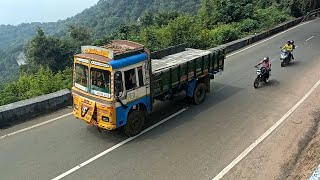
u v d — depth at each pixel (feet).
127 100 32.32
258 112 40.52
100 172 27.99
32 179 26.94
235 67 60.03
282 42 81.00
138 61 32.71
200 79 43.50
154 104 42.91
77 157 30.17
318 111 40.27
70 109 40.88
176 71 38.19
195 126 36.65
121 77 31.24
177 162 29.55
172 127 36.40
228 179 27.14
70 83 47.24
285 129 35.83
